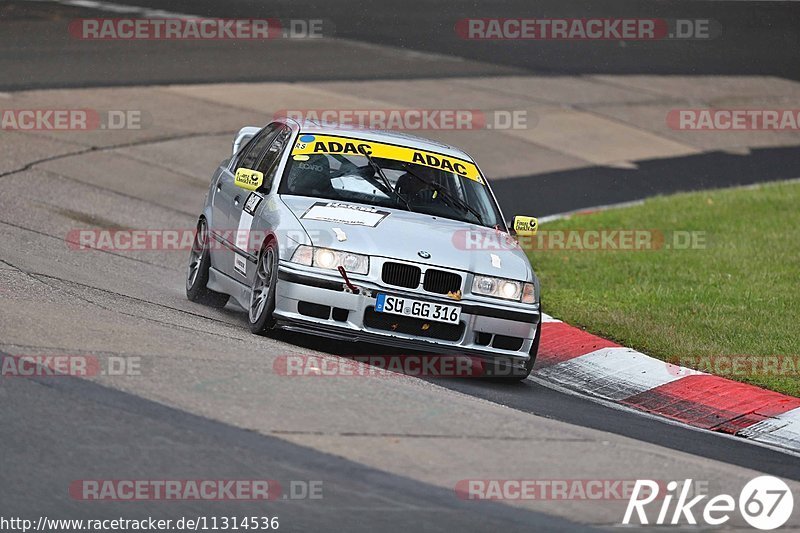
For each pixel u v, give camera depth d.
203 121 70.50
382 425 24.17
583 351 37.59
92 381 24.53
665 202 63.19
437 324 31.69
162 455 21.12
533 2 120.62
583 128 79.44
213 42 92.69
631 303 43.41
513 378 34.25
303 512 19.48
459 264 32.06
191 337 30.22
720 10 125.19
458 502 20.52
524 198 63.09
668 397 33.88
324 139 36.88
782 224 59.00
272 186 35.31
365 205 34.69
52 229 47.03
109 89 74.94
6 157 58.81
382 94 81.12
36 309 30.53
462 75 89.81
